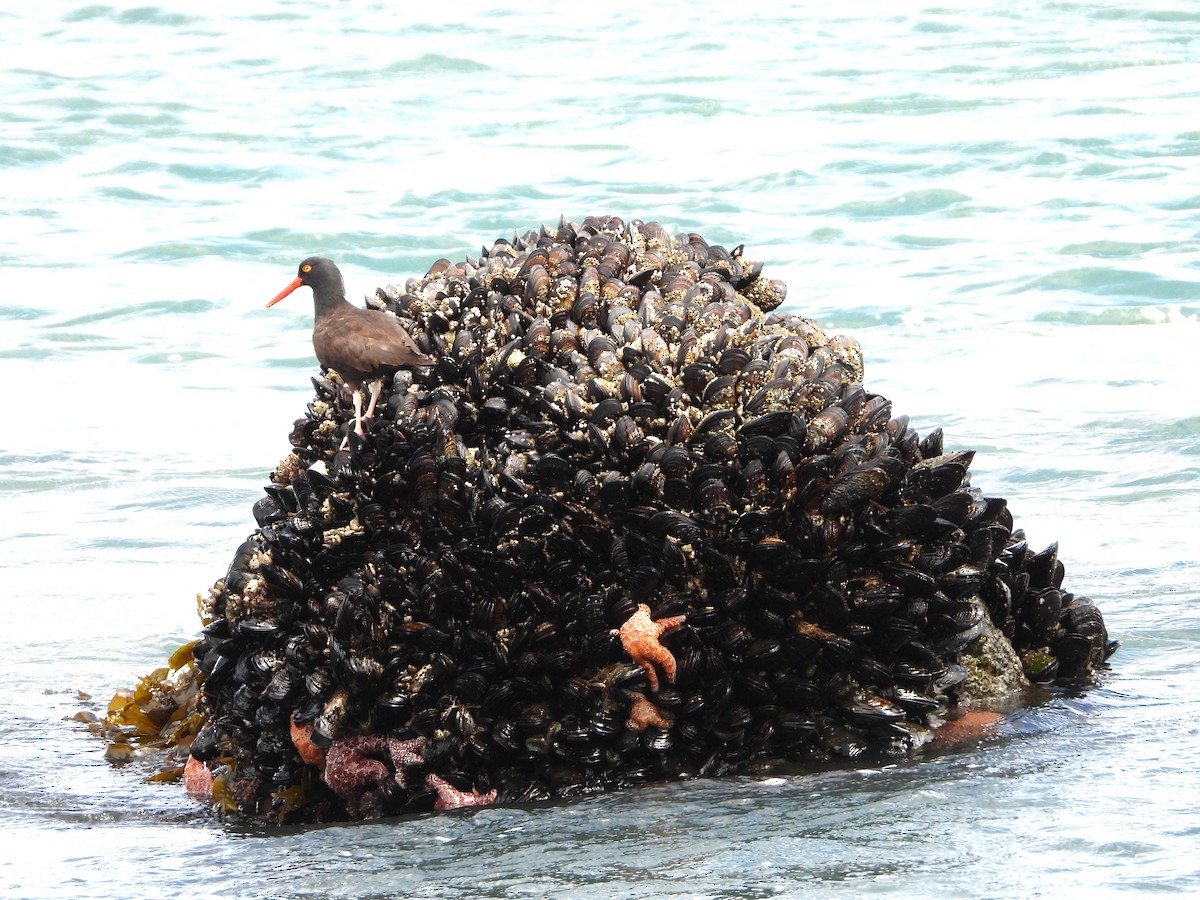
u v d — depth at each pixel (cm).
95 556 4753
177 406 6606
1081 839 2366
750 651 2942
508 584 2912
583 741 2861
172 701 3512
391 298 3600
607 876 2380
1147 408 5819
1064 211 9294
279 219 9694
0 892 2502
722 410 3061
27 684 3744
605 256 3619
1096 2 15250
